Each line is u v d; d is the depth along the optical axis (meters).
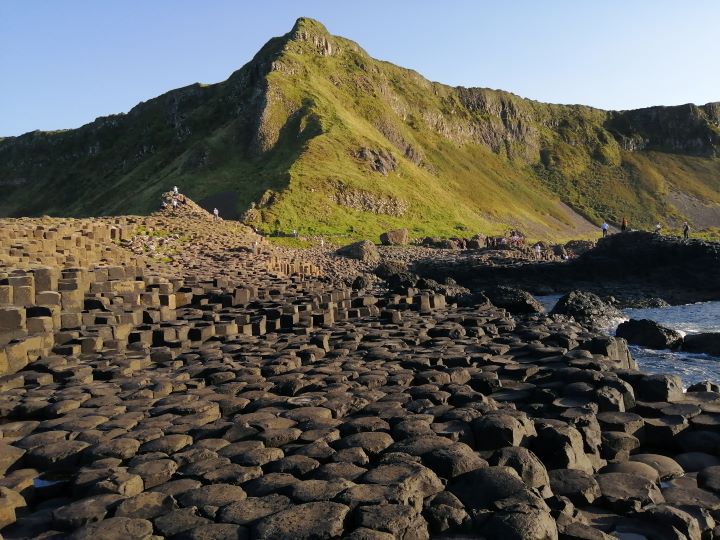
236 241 47.91
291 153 100.44
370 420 8.64
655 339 23.83
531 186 181.50
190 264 35.88
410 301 24.45
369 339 16.33
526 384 11.01
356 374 11.81
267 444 7.93
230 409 9.79
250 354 14.18
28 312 14.80
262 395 10.51
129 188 124.56
